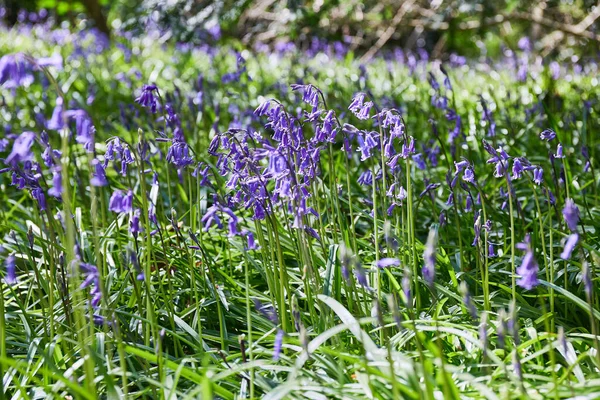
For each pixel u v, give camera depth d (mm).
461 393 3594
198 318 4289
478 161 7559
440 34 23641
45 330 4320
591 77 12289
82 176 6844
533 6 18219
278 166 3928
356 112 4453
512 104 9203
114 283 5035
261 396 3689
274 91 10031
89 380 3381
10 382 4074
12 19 28984
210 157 7641
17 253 5621
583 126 7410
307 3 15969
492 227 5836
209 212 3584
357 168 7281
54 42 18625
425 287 4879
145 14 14375
